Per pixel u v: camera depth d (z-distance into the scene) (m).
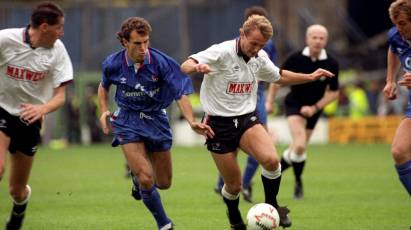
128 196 45.59
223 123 30.42
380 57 114.31
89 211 39.34
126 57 30.33
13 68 28.97
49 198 44.81
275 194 30.95
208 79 30.50
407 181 30.17
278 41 109.19
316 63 44.00
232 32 106.25
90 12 103.19
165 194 46.44
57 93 29.22
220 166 30.72
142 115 30.62
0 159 28.80
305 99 44.69
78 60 103.31
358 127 103.38
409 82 29.67
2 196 45.69
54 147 97.56
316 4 118.88
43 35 28.55
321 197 44.81
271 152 29.97
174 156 78.00
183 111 29.97
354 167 65.31
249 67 30.33
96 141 103.56
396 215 37.50
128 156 30.20
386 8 128.88
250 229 29.41
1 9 102.31
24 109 27.75
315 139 103.69
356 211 38.88
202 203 42.25
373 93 109.50
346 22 119.69
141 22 29.27
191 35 104.94
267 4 114.25
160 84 30.45
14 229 32.00
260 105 42.59
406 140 30.19
